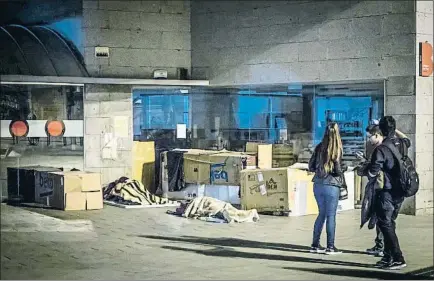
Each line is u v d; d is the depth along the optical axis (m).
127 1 16.28
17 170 14.97
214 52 16.44
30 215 13.26
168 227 11.95
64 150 15.62
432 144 13.84
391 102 13.88
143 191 15.04
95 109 15.88
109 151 16.02
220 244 10.40
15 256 9.59
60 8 15.75
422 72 13.61
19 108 15.21
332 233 9.66
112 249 10.05
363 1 14.23
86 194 14.02
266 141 16.30
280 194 13.13
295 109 15.85
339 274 8.47
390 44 13.88
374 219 8.87
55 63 15.52
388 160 8.55
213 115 16.80
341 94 15.03
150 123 16.56
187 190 15.26
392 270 8.73
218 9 16.33
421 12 13.62
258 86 16.19
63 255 9.63
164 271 8.65
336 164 9.53
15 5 15.39
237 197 14.54
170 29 16.61
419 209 13.65
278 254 9.68
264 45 15.74
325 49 14.85
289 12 15.36
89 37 15.98
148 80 16.19
